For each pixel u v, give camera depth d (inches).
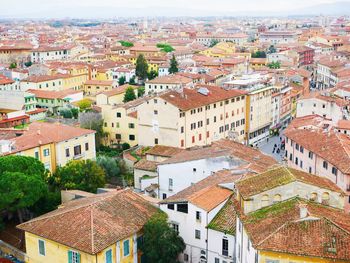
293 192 2172.7
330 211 2112.5
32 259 2593.5
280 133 6663.4
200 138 5108.3
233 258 2434.8
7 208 3011.8
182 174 3383.4
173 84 7362.2
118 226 2476.6
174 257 2524.6
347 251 1833.2
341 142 3587.6
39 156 3853.3
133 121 5374.0
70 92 7795.3
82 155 4210.1
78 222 2472.9
